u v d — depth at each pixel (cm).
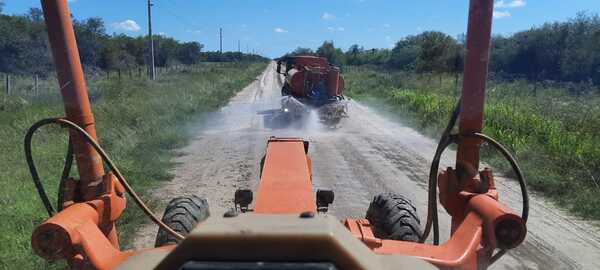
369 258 168
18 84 2578
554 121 1572
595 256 636
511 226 285
